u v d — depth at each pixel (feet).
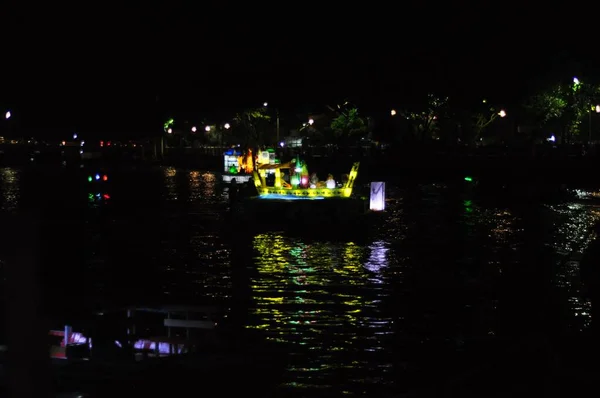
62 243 60.44
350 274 45.06
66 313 31.37
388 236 62.08
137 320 31.07
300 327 32.27
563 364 24.02
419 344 29.55
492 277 43.65
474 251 53.67
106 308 32.14
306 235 62.95
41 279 44.19
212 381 24.17
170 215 81.41
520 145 171.32
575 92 178.81
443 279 42.91
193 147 253.65
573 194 99.96
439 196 101.65
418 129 195.00
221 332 31.22
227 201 97.76
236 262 50.16
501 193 102.83
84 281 43.62
